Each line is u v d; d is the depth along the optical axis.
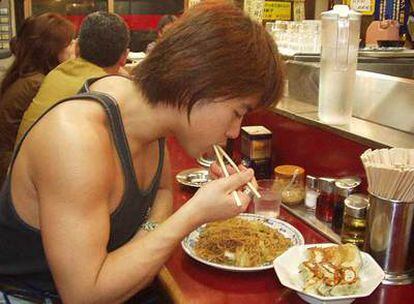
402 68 2.05
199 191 1.00
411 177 1.10
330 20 1.50
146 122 1.01
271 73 0.94
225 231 1.33
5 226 1.03
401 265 1.17
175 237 0.96
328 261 1.12
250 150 1.80
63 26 2.81
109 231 0.96
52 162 0.88
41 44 2.77
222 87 0.88
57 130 0.90
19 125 2.65
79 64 2.38
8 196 0.99
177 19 0.96
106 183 0.92
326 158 1.61
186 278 1.17
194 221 0.97
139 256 0.93
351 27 1.50
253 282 1.15
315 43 2.02
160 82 0.92
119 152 1.00
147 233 1.06
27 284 1.11
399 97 1.49
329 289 1.05
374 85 1.59
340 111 1.57
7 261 1.08
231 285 1.14
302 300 1.08
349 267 1.09
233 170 1.14
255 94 0.93
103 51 2.46
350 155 1.50
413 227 1.16
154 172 1.17
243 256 1.20
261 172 1.81
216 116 0.93
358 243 1.29
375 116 1.60
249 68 0.89
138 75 0.97
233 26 0.89
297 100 1.94
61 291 0.91
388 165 1.13
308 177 1.55
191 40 0.88
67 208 0.87
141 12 4.98
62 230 0.88
